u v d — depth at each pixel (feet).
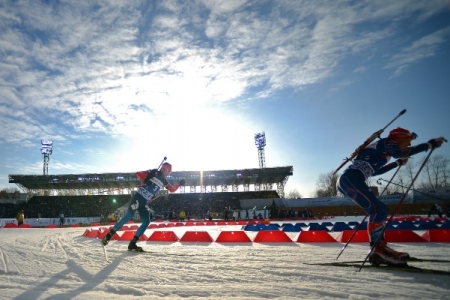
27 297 9.27
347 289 9.04
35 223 99.81
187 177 175.22
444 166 171.22
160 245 24.48
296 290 9.18
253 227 43.19
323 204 142.10
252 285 9.96
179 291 9.46
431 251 17.43
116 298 8.93
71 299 8.96
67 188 189.98
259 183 191.52
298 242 25.27
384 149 12.86
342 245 22.36
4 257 18.17
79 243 27.48
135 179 173.78
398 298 7.98
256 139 203.21
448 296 8.03
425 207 119.96
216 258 16.17
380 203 12.75
